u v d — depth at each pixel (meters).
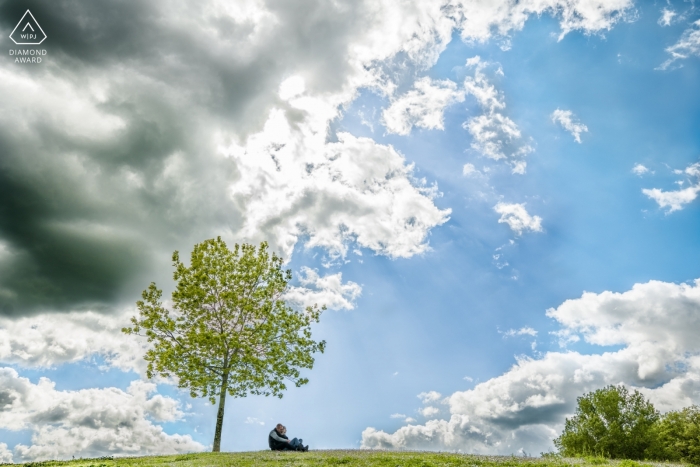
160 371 32.19
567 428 39.12
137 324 33.56
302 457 21.77
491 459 20.55
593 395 38.84
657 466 18.62
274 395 34.53
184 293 33.78
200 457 22.83
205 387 32.91
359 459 19.97
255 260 36.69
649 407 36.88
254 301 35.56
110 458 23.28
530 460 20.53
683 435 44.31
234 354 33.94
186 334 33.47
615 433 35.84
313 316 37.69
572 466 17.73
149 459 22.27
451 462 18.58
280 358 34.66
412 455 22.73
